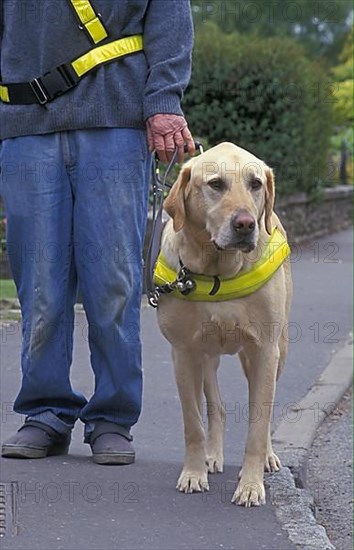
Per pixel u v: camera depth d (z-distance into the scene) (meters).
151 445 5.80
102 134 5.03
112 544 4.13
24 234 5.14
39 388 5.25
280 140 16.33
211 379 5.32
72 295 5.28
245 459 4.76
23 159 5.10
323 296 11.91
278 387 7.57
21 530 4.25
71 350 5.32
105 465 5.15
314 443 6.49
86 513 4.46
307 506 4.70
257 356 4.79
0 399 6.62
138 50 5.09
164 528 4.33
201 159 4.60
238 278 4.65
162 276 4.73
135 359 5.22
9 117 5.11
